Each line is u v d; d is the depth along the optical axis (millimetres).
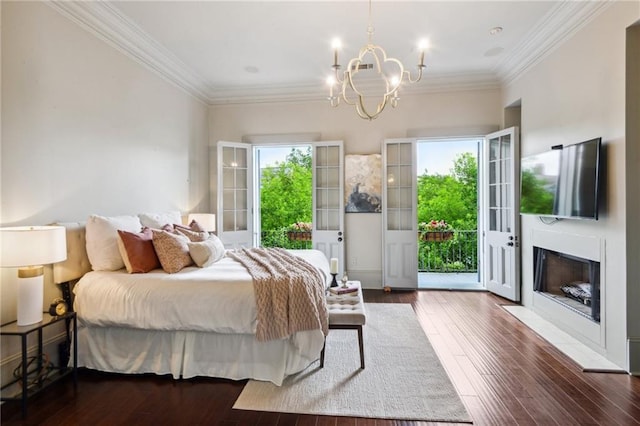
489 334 3258
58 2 2646
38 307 2223
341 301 2887
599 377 2443
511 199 4352
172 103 4367
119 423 1985
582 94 3006
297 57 4066
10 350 2297
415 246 5004
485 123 4832
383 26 3363
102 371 2586
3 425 1960
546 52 3580
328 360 2721
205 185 5270
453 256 6637
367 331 3355
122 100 3434
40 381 2289
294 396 2225
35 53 2498
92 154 3041
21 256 2033
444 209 7180
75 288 2611
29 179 2455
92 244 2740
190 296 2408
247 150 5281
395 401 2152
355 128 5141
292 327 2344
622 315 2557
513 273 4312
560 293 3645
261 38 3590
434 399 2168
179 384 2414
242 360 2455
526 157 3857
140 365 2547
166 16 3141
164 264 2756
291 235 6789
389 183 5109
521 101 4215
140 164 3719
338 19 3215
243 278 2520
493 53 3998
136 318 2434
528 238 4043
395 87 2523
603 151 2738
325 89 5043
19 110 2385
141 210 3729
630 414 2016
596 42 2826
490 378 2428
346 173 5145
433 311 3990
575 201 2957
